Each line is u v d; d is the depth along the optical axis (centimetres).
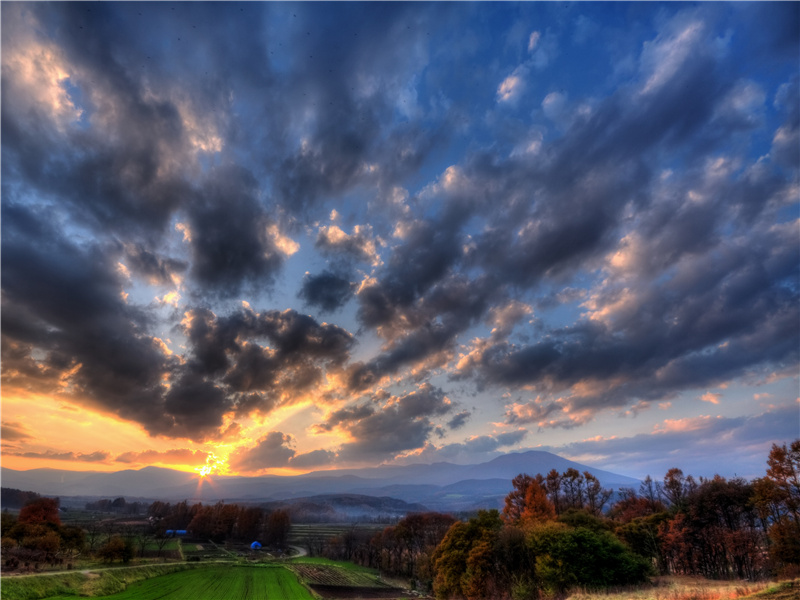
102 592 6700
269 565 13425
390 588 10406
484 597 6059
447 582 6950
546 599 5056
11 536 8544
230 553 16775
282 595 8075
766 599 2941
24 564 7331
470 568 6400
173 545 16888
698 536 7338
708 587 4222
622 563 5269
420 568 10306
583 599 4253
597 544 5350
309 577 11312
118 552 9744
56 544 8644
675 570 7812
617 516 11731
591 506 9619
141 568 9206
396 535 13738
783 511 6012
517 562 6084
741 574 6556
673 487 9662
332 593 9081
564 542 5375
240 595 7788
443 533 13050
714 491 7731
